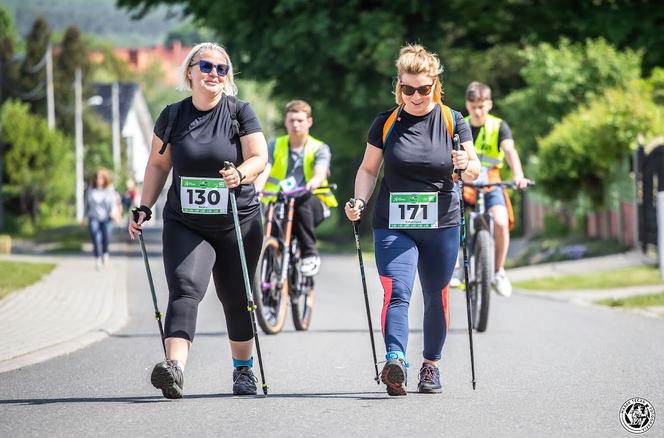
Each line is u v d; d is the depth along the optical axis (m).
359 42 69.88
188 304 16.06
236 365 17.45
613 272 41.66
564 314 29.41
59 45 183.88
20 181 128.00
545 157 53.78
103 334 25.16
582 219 57.03
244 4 71.50
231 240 16.64
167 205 16.69
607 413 15.64
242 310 17.12
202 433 14.34
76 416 15.52
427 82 16.31
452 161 16.62
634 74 67.75
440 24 75.31
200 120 16.41
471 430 14.51
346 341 24.02
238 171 15.95
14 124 128.12
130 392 17.61
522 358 21.09
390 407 16.06
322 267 52.16
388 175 16.70
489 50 83.25
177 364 15.87
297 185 26.41
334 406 16.16
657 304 31.67
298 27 69.00
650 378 18.70
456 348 22.61
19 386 18.23
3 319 27.36
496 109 84.06
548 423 14.95
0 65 132.00
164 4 78.19
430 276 16.91
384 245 16.69
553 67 67.94
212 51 16.41
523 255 56.72
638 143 47.91
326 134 80.88
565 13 75.38
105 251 49.31
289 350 22.50
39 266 47.16
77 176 156.50
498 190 26.20
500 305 32.25
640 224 47.06
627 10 72.88
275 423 14.95
